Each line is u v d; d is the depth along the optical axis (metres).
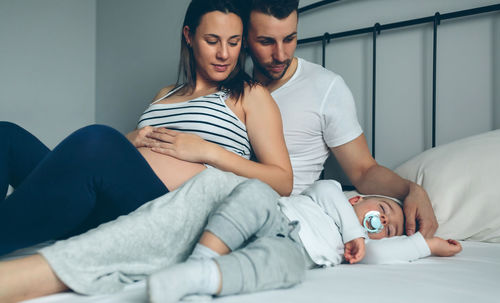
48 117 3.06
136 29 2.93
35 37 3.00
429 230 1.24
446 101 1.65
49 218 0.89
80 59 3.22
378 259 1.06
